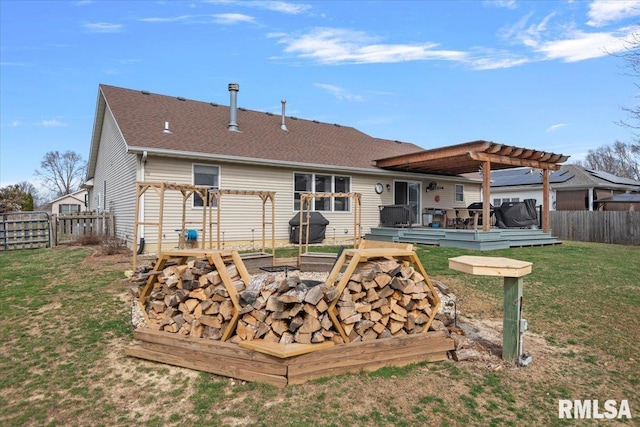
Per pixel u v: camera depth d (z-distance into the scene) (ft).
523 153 38.37
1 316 15.47
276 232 39.14
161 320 12.87
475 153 35.22
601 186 65.92
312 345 10.70
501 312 17.31
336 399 9.70
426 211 50.01
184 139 35.06
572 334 14.98
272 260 26.27
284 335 10.84
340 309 11.27
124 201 37.47
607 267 27.66
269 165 37.81
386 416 9.10
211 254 11.89
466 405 9.72
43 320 15.10
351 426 8.69
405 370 11.44
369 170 44.65
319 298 10.82
